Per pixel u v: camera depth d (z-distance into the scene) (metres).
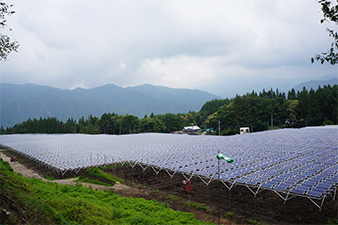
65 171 43.94
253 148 50.22
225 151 48.38
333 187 24.97
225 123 142.75
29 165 56.94
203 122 194.00
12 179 23.70
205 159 41.38
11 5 15.38
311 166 32.44
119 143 74.50
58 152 61.88
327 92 115.94
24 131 183.12
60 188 28.81
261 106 132.50
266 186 25.83
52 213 18.38
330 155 38.53
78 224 18.47
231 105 143.25
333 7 13.20
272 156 40.94
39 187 25.97
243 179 28.42
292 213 23.64
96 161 48.75
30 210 17.45
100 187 36.09
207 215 24.55
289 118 126.00
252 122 130.50
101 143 77.25
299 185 24.98
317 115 114.31
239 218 23.41
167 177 39.91
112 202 26.95
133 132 172.62
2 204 16.30
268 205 25.86
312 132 70.56
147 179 39.53
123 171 46.16
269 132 81.25
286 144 52.88
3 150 88.88
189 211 25.81
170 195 30.81
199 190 32.12
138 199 28.64
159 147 59.94
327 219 21.97
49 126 175.50
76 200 22.52
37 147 73.75
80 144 77.31
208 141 67.94
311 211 23.81
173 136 94.38
